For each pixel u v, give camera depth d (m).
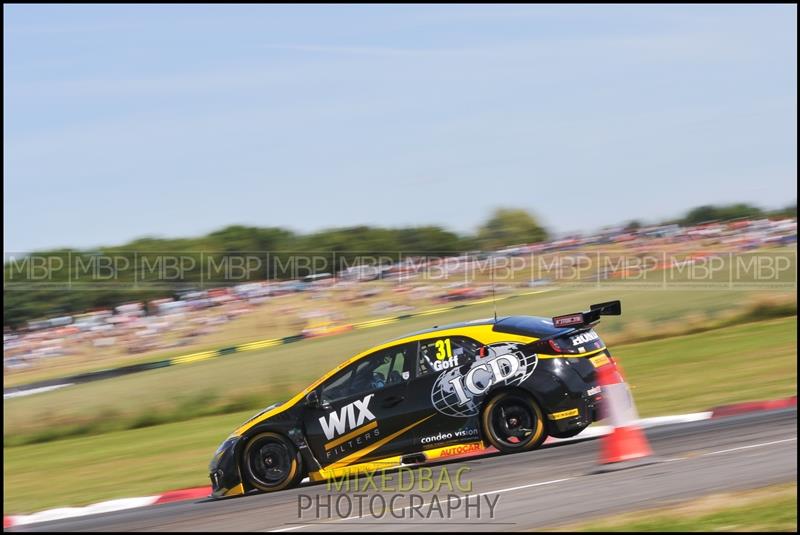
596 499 18.83
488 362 24.72
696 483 19.38
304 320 81.38
